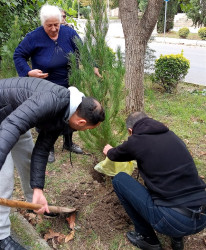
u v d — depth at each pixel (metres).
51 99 1.81
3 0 5.20
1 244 2.20
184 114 5.27
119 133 3.00
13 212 2.72
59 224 2.67
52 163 3.61
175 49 14.62
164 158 2.06
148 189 2.25
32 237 2.46
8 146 1.64
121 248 2.45
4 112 1.95
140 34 4.73
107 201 2.89
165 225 2.05
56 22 3.02
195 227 2.06
